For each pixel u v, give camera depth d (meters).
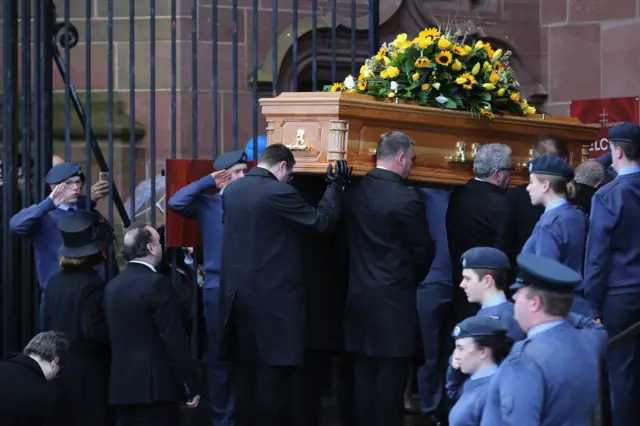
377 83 11.26
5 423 10.12
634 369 10.19
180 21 17.09
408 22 18.17
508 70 11.91
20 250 12.89
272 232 10.58
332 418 12.59
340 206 10.76
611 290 10.27
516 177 11.77
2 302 13.05
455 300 11.62
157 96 17.22
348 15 17.86
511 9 18.66
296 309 10.60
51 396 10.27
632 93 18.23
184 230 12.17
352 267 10.83
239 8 17.25
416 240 10.59
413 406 13.23
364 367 10.80
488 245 11.30
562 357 6.97
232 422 11.97
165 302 10.71
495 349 8.08
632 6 18.22
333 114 10.81
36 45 12.62
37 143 12.62
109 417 11.27
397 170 10.69
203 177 11.92
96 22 17.30
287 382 10.71
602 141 17.14
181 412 13.06
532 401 6.89
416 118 11.17
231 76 17.27
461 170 11.51
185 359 10.69
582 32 18.56
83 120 13.32
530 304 7.15
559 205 10.08
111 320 10.79
